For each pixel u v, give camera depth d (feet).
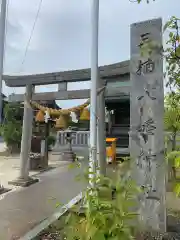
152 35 11.94
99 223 5.42
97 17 15.38
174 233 10.71
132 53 12.42
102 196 6.23
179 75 5.95
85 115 19.21
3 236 11.40
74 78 22.99
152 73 11.99
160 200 11.21
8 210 15.33
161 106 11.73
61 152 47.44
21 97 24.08
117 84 22.20
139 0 6.73
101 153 18.38
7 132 49.60
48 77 23.57
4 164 36.11
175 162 4.82
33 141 39.06
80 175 8.62
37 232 11.07
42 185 22.75
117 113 47.16
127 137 45.44
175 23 5.76
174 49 5.87
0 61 17.79
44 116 21.61
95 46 15.49
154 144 11.65
